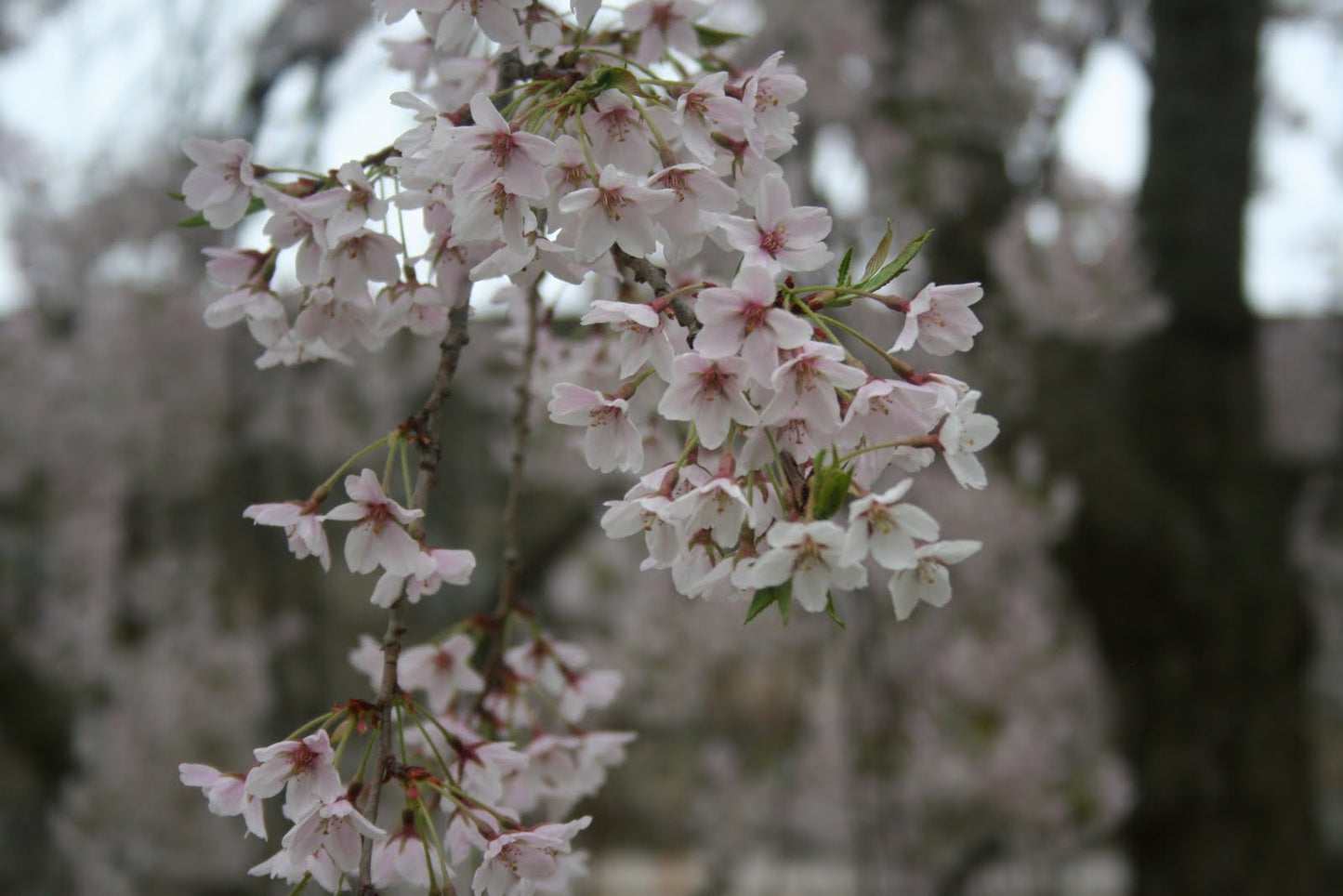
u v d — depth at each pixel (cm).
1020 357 592
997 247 588
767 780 752
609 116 145
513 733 195
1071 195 668
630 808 995
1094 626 611
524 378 204
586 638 781
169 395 735
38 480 845
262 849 693
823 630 648
